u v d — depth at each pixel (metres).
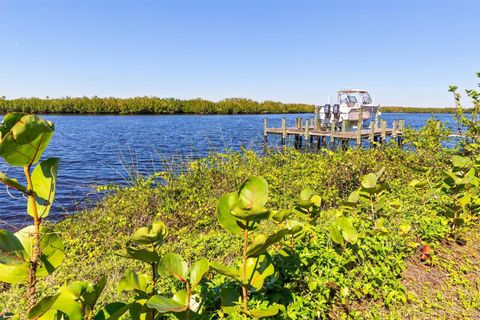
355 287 3.44
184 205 7.39
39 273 1.77
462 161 4.86
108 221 6.67
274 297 2.93
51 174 1.71
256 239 2.06
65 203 9.13
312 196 3.77
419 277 3.96
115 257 4.80
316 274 3.43
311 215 3.70
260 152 13.45
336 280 3.41
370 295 3.54
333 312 3.24
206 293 2.88
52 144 23.72
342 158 9.36
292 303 3.00
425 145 9.42
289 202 7.36
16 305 3.24
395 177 9.03
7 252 1.64
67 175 13.48
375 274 3.50
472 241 4.96
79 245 5.39
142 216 6.95
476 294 3.68
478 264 4.34
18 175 11.51
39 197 1.68
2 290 4.19
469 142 8.31
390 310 3.35
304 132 19.08
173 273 2.14
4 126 1.50
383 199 4.61
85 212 7.46
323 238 4.18
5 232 1.66
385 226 4.64
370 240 4.10
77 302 1.75
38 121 1.50
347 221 3.71
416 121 44.66
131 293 3.35
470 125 8.16
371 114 23.22
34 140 1.52
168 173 8.65
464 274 4.09
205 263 2.15
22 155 1.54
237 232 2.29
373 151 10.22
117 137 28.28
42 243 1.72
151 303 1.87
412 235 4.58
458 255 4.54
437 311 3.41
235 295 2.48
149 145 22.91
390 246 4.06
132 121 51.19
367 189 4.46
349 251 3.72
